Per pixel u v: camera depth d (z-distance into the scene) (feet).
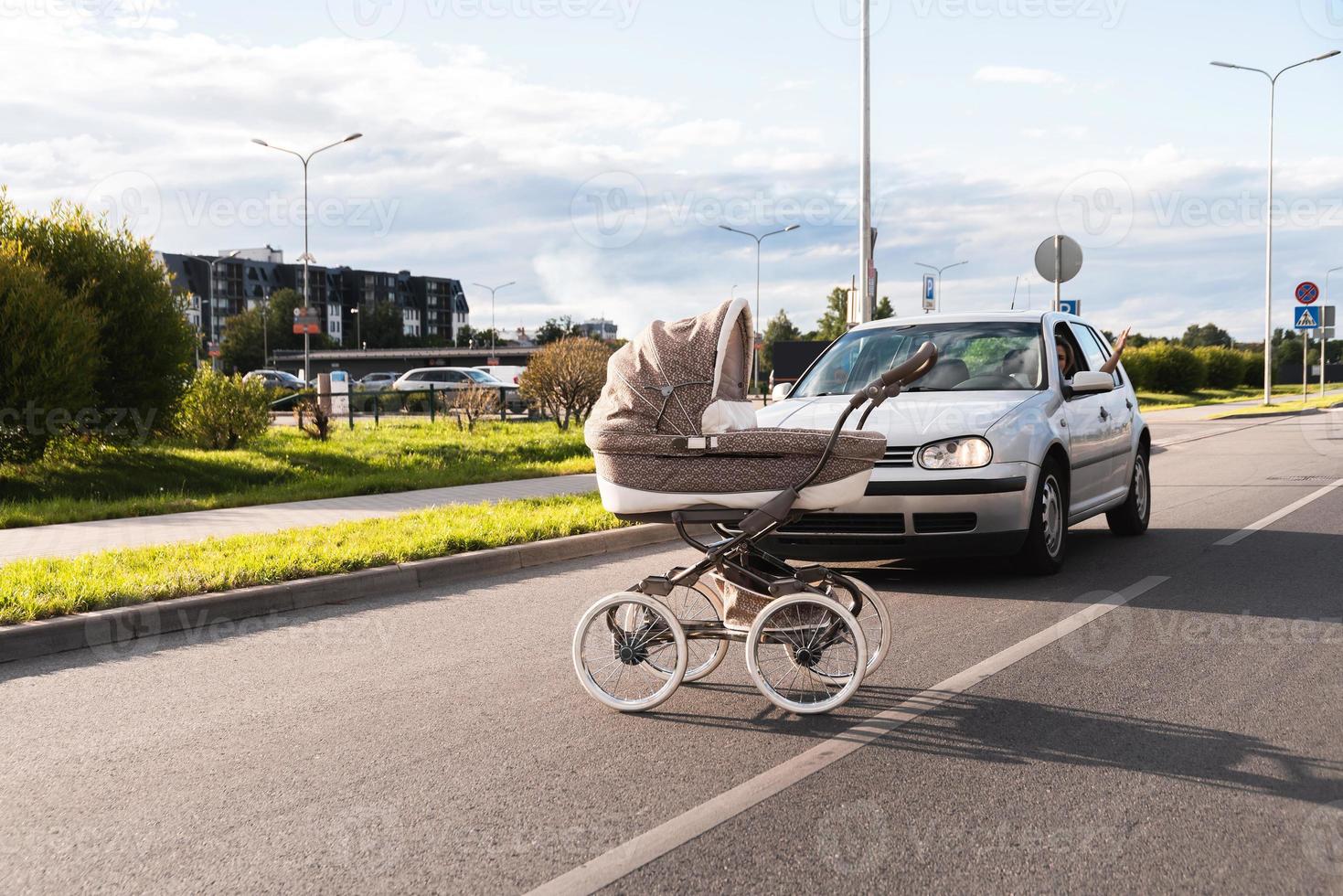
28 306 45.27
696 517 16.43
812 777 13.10
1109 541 31.04
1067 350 29.50
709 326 16.38
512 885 10.48
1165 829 11.36
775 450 15.83
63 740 15.23
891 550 23.65
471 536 29.66
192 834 11.88
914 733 14.62
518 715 15.89
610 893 10.25
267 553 27.48
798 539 23.99
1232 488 43.47
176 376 57.00
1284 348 284.61
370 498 43.24
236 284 466.29
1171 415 108.58
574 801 12.53
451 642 20.62
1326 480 45.73
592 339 86.07
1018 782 12.78
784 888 10.27
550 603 24.13
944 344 28.32
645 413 16.17
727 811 12.12
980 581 24.89
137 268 54.39
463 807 12.43
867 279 66.23
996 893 10.06
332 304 517.14
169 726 15.75
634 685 17.08
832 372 28.58
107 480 47.34
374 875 10.77
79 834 11.96
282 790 13.10
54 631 20.51
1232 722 14.73
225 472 51.11
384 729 15.37
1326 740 13.96
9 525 36.32
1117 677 16.96
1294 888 10.05
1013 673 17.35
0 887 10.72
